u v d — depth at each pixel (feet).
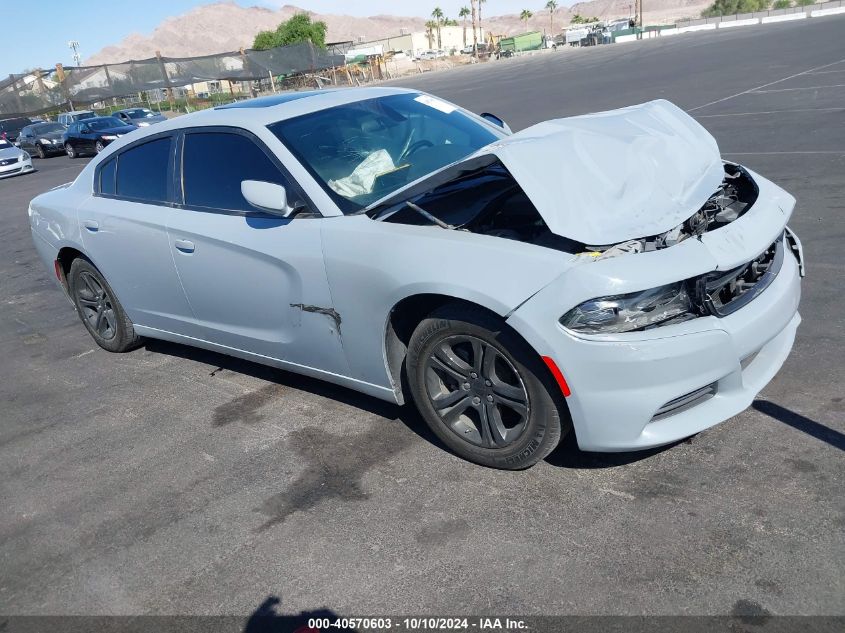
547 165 9.62
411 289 9.70
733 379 9.04
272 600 8.46
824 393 10.91
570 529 8.84
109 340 16.92
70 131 81.00
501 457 9.99
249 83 113.09
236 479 11.05
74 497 11.23
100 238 14.92
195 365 15.87
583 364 8.55
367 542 9.18
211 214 12.65
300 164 11.62
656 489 9.32
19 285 25.79
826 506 8.56
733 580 7.70
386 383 10.98
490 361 9.61
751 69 62.80
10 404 15.15
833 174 23.50
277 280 11.62
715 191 10.18
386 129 12.91
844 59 60.08
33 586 9.33
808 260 16.43
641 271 8.42
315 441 11.80
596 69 93.61
